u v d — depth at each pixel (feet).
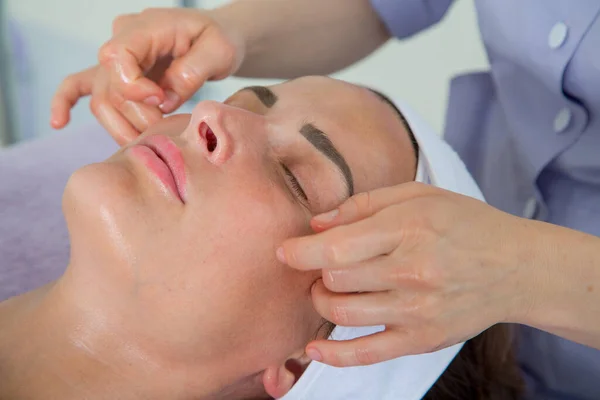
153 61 2.91
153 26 2.85
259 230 2.38
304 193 2.58
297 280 2.49
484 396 3.13
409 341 2.10
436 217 2.00
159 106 2.91
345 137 2.74
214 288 2.35
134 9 6.75
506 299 2.13
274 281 2.43
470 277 2.02
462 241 2.02
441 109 5.95
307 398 2.68
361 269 1.99
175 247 2.32
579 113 3.04
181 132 2.70
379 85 6.15
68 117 3.06
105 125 2.93
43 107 7.66
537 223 2.19
